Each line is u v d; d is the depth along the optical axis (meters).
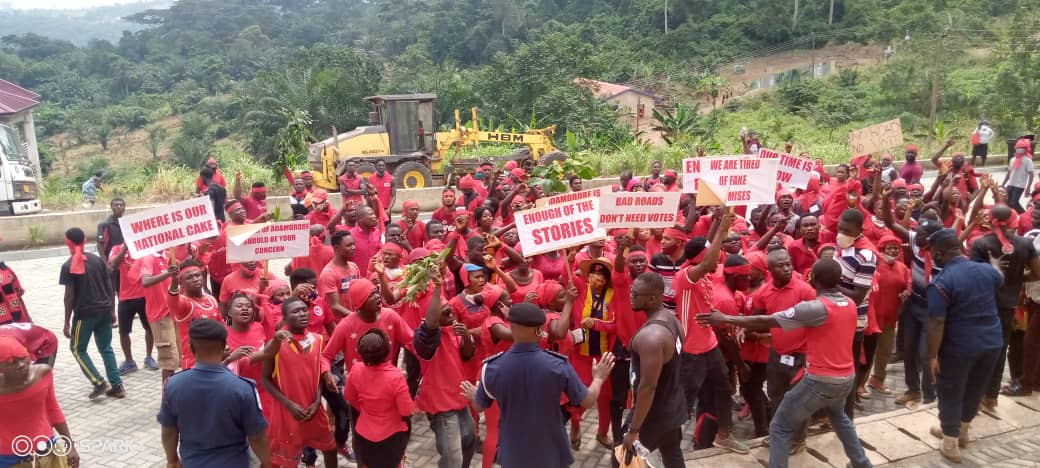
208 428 4.10
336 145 20.83
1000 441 6.16
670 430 4.71
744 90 59.88
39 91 106.56
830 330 4.88
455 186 17.16
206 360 4.16
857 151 11.20
